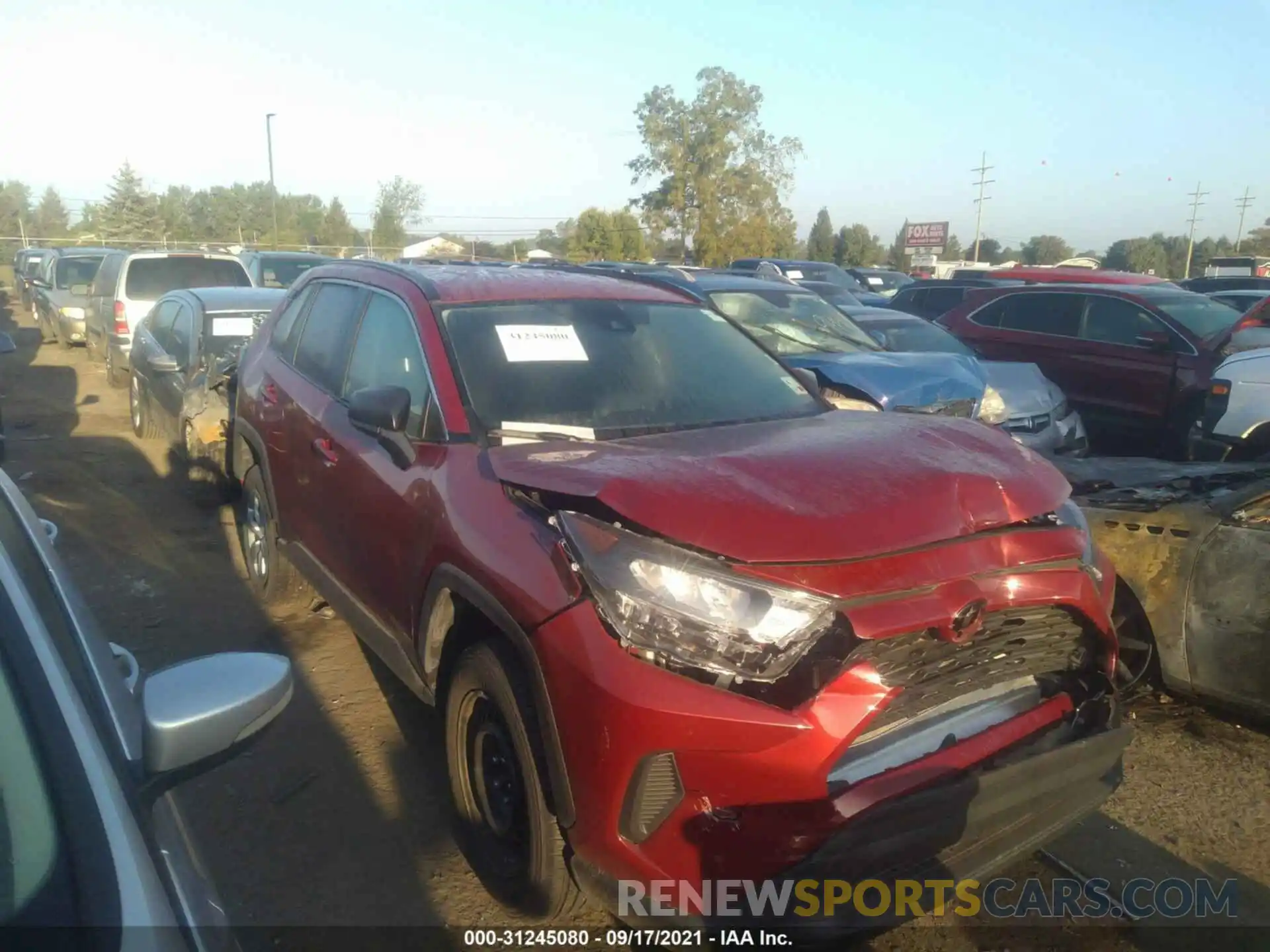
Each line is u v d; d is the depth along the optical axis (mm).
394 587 3543
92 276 19391
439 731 4168
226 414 7301
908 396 6668
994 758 2688
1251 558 3889
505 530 2871
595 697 2436
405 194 65625
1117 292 10273
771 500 2582
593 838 2496
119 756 1674
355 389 4203
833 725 2332
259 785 3764
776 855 2336
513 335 3811
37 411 11547
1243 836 3508
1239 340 9203
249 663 1800
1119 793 3775
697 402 3803
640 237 53094
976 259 60969
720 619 2389
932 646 2559
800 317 8625
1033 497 2867
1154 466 5023
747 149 52156
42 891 1441
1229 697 3959
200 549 6535
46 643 1710
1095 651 2996
